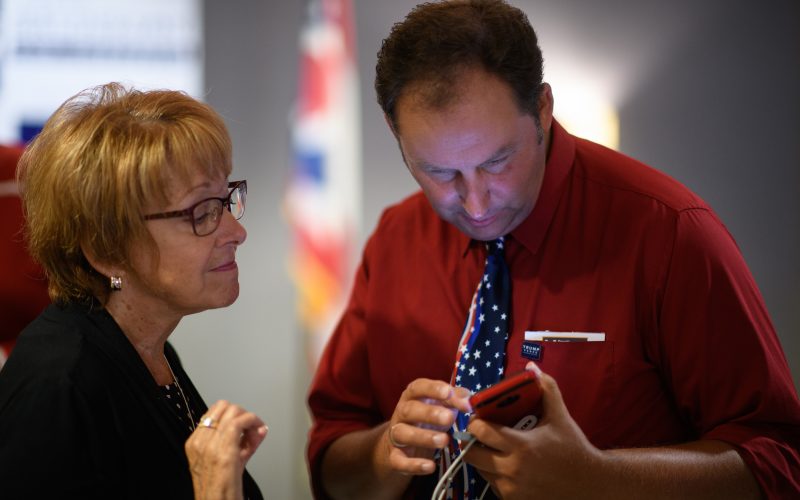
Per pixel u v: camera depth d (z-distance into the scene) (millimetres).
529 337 1504
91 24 3387
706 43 3516
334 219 3531
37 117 3357
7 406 1170
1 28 3338
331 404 1736
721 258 1431
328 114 3514
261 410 3555
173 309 1340
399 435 1300
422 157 1322
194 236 1276
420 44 1293
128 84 1483
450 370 1585
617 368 1460
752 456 1355
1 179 1869
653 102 3531
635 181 1526
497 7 1335
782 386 1406
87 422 1175
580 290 1499
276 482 3551
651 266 1449
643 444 1485
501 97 1281
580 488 1255
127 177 1217
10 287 1844
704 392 1428
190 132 1267
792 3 3480
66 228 1239
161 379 1414
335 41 3496
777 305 3543
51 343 1228
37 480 1122
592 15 3518
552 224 1535
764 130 3514
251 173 3506
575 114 3533
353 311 1753
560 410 1251
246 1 3467
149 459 1243
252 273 3531
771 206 3529
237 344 3541
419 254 1658
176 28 3438
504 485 1273
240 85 3480
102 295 1308
